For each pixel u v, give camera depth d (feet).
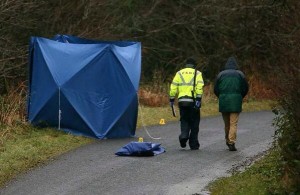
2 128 132.87
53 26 218.59
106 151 120.06
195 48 277.85
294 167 77.20
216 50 280.10
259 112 218.59
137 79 145.79
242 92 120.98
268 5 251.39
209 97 227.61
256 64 261.85
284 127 80.79
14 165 101.96
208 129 159.02
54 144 123.44
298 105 75.56
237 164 105.81
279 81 77.66
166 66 273.75
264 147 124.26
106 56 140.46
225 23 271.90
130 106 142.10
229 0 267.39
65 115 139.64
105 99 139.74
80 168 102.42
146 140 137.08
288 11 88.02
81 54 141.79
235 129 120.06
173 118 182.50
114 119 140.05
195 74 121.60
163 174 97.50
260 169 97.09
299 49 75.77
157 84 233.35
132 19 260.62
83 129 138.72
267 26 257.75
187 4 273.54
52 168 102.53
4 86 179.93
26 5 196.24
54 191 86.48
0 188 88.99
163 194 84.07
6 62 187.21
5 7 189.47
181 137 121.19
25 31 207.62
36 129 139.74
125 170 100.63
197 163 106.93
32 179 94.32
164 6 273.13
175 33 274.36
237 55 272.31
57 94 139.74
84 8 228.02
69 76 139.85
